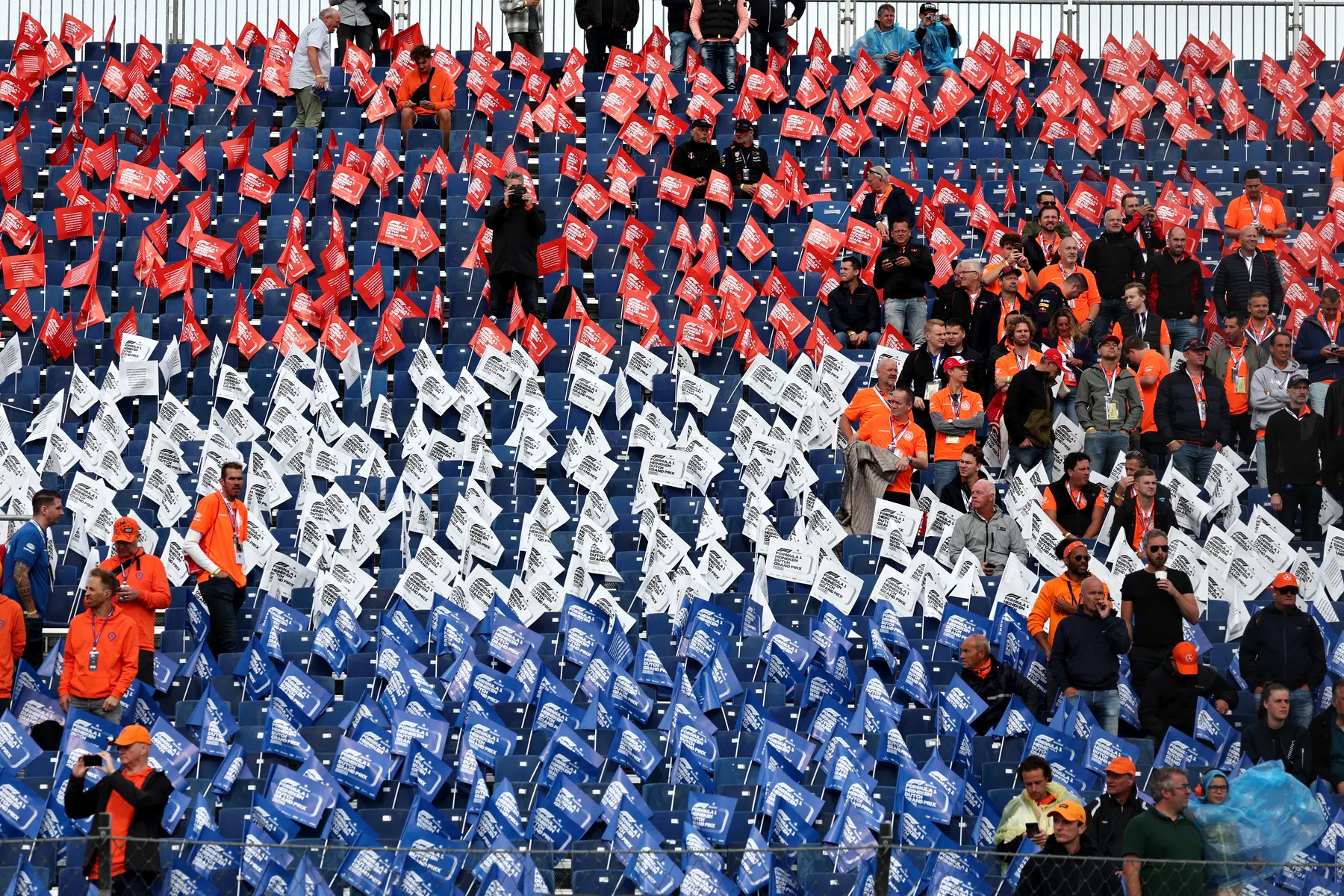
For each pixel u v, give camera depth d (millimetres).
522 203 49469
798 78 63969
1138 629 34500
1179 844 26359
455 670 35594
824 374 47031
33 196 56406
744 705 34281
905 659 36625
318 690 34969
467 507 40469
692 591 38125
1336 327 48219
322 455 43500
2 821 29938
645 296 49781
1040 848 27469
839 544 41125
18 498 42062
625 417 46688
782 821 30094
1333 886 28109
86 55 65188
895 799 30625
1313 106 63875
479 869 29328
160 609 38156
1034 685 35094
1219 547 39312
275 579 39312
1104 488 41312
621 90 60656
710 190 54812
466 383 46156
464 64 65125
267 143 59719
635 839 29594
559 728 32781
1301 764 31656
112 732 32500
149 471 42438
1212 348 45938
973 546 39281
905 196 53281
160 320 49938
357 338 48406
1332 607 38844
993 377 45438
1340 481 42719
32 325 50969
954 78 62250
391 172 55969
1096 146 60625
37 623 36094
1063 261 49156
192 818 29516
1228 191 58844
